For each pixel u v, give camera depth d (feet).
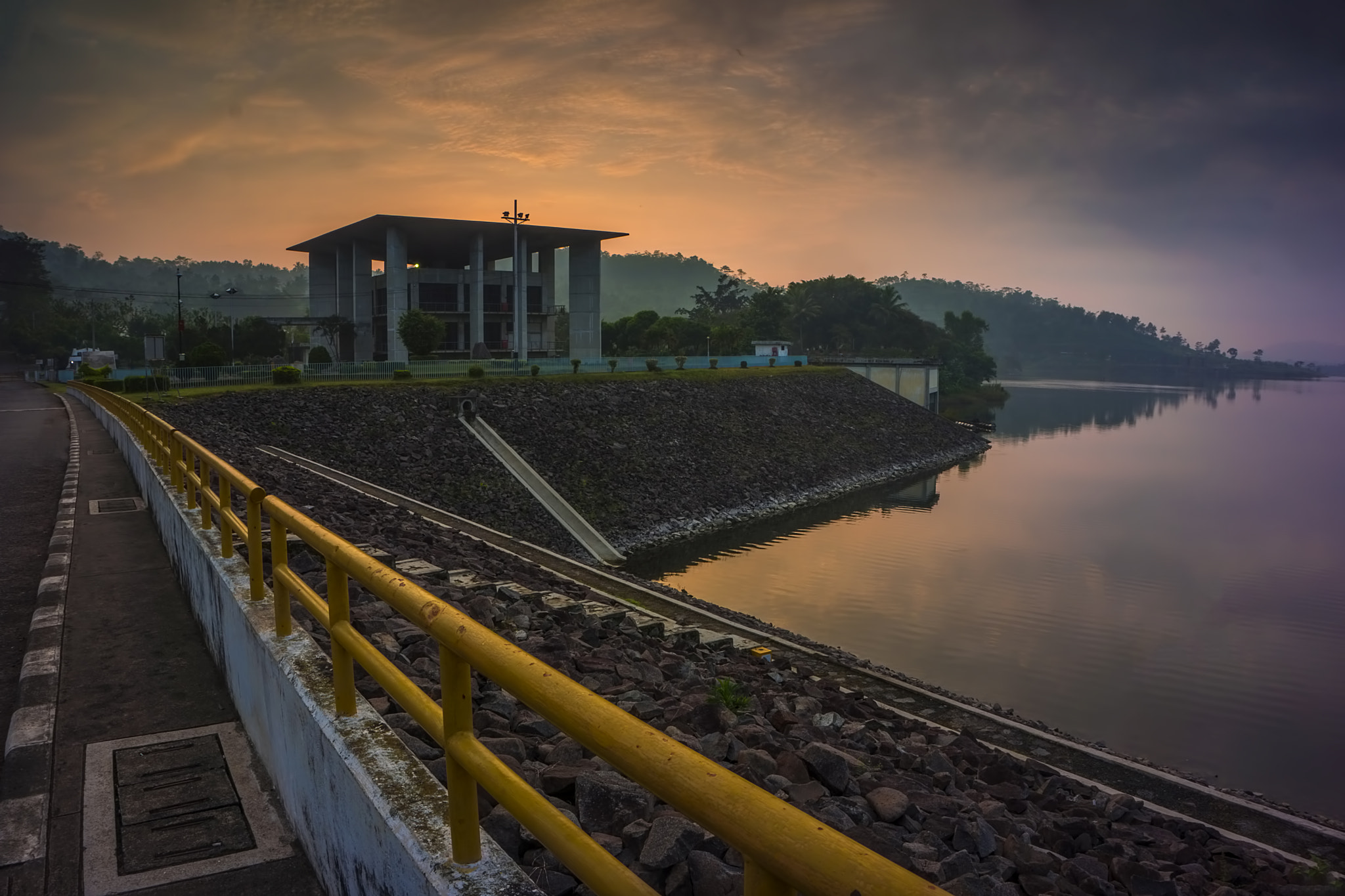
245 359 239.71
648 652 34.35
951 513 162.81
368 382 156.76
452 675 8.29
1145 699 73.61
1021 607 100.94
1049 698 73.05
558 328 446.19
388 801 9.83
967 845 19.31
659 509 139.95
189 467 29.50
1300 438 342.44
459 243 250.16
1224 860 24.31
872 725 31.89
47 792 16.15
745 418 197.16
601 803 14.97
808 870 4.39
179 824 15.01
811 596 101.96
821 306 445.37
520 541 69.97
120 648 23.80
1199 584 115.03
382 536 51.67
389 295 224.53
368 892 10.47
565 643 30.96
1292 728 68.39
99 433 89.04
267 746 16.34
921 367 287.48
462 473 128.16
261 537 18.31
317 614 12.94
